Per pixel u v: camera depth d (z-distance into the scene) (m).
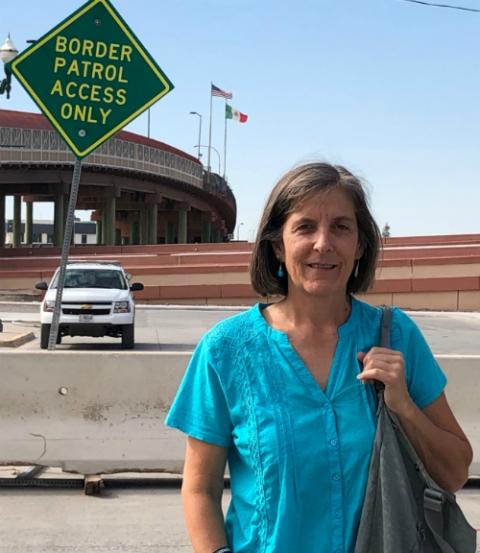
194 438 2.22
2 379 6.53
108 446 6.45
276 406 2.09
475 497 6.15
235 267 30.75
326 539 2.01
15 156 62.84
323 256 2.18
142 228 102.25
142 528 5.29
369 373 2.08
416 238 41.00
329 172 2.24
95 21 9.01
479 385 6.67
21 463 6.37
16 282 32.97
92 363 6.60
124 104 9.15
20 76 8.92
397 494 2.01
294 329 2.22
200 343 2.27
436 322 24.38
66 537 5.09
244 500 2.12
